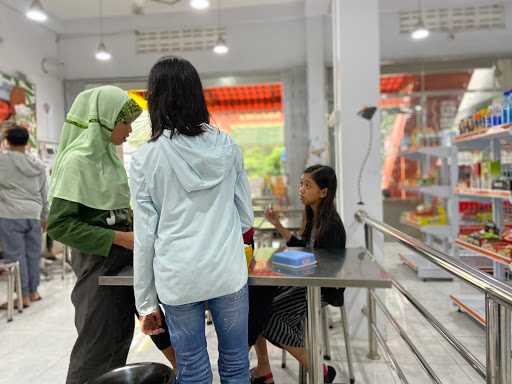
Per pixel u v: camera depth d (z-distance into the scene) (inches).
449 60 265.1
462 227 151.5
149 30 273.9
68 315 135.3
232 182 52.2
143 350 106.7
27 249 147.9
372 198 112.5
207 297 47.6
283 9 262.5
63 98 278.2
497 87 266.1
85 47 278.1
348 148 112.6
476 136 124.6
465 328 118.0
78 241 54.2
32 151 235.5
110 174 58.6
